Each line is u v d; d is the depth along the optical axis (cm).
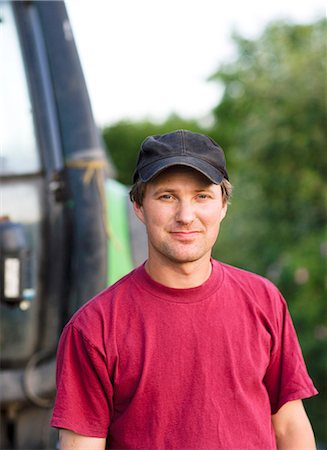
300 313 691
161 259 217
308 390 228
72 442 220
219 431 212
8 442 348
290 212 771
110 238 347
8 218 339
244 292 225
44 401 344
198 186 213
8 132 350
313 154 755
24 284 333
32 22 357
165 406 213
